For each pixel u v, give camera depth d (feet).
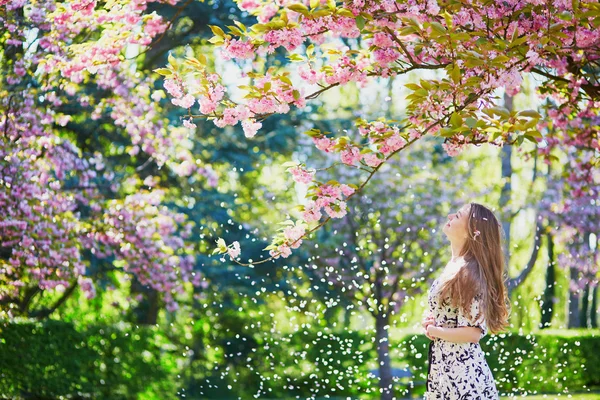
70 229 33.63
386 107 45.80
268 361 44.55
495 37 15.66
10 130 30.63
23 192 31.17
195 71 15.71
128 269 37.83
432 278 37.04
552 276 59.31
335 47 16.34
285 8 15.06
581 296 73.15
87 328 38.96
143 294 46.29
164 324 49.88
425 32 14.78
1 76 30.83
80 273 33.55
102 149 41.34
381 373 35.24
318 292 42.96
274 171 50.19
